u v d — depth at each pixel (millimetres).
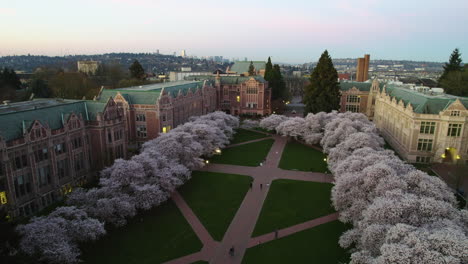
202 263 45938
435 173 79375
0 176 54312
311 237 52375
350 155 68438
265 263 45844
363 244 36750
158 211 61406
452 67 153125
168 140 76188
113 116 80438
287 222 57438
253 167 87062
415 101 93875
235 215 60125
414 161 88562
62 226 44500
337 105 132875
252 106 159250
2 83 144125
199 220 58156
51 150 64312
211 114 117562
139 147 100812
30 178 60062
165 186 61562
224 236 52938
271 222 57500
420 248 29266
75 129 71000
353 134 76562
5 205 55000
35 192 60938
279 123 120812
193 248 49594
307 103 135875
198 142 86375
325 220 58000
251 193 70000
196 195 68750
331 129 96750
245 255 47781
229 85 162250
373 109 145250
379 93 132125
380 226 35938
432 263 27797
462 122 82375
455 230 31578
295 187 73188
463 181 72812
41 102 78812
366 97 147875
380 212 38188
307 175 81000
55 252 39188
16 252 38125
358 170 55844
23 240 40156
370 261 32812
